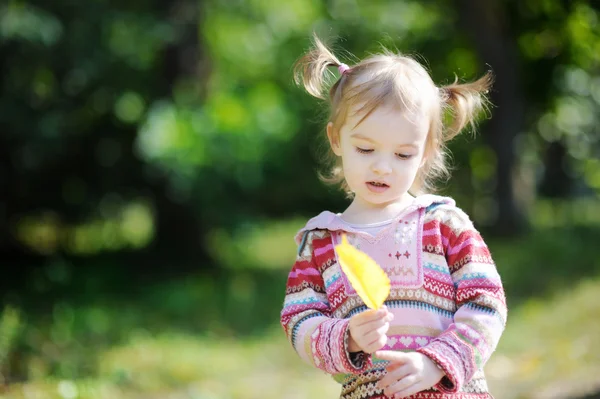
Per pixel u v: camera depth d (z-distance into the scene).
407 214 2.91
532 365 7.67
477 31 15.91
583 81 17.53
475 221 17.83
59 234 15.61
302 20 22.41
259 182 13.06
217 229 14.38
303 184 22.66
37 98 13.00
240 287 12.54
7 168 13.69
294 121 20.02
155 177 13.72
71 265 14.19
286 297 3.03
